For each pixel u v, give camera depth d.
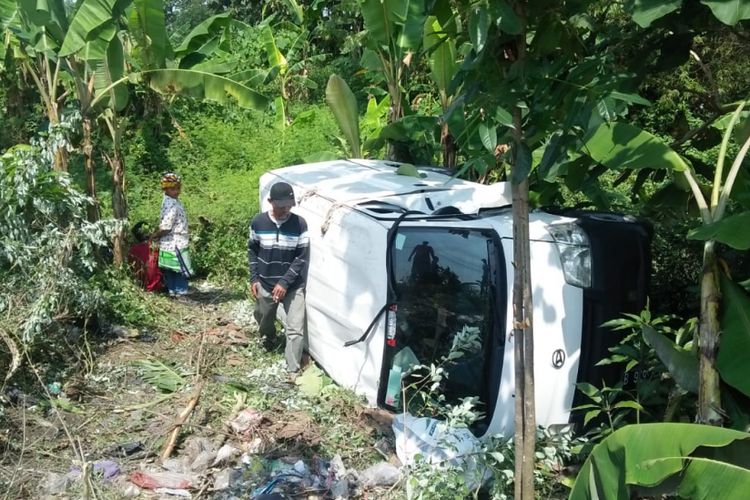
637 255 5.64
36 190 7.00
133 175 12.24
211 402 6.22
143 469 5.25
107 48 8.96
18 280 6.62
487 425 5.34
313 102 17.92
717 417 4.01
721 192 4.26
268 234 6.93
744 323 3.98
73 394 6.22
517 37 3.91
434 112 10.18
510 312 5.29
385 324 5.54
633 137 4.58
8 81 11.59
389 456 5.43
